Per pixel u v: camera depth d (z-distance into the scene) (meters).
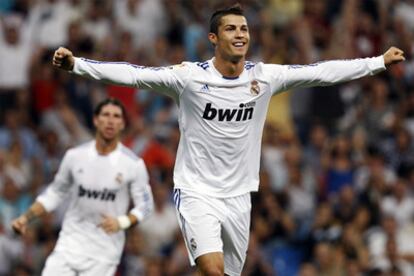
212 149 22.19
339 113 47.72
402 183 42.81
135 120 44.00
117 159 27.41
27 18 48.81
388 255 39.28
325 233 39.84
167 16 50.28
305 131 47.47
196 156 22.28
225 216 22.30
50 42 48.19
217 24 22.08
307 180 43.97
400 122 46.91
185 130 22.36
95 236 27.28
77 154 27.45
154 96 46.69
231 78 22.16
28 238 38.34
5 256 37.91
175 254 38.31
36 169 42.16
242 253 23.09
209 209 22.16
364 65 22.45
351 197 41.00
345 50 51.75
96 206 27.30
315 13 53.31
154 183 40.44
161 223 39.38
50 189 27.95
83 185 27.25
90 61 21.16
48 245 37.94
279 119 47.72
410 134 47.22
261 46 50.09
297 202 42.50
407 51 52.44
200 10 51.59
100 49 47.84
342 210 40.66
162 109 46.50
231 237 22.66
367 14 53.66
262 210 40.78
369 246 39.91
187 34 49.72
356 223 40.50
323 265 38.38
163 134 44.84
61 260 27.14
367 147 45.91
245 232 22.75
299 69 22.48
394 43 53.00
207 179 22.28
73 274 27.14
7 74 46.62
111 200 27.38
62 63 20.77
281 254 39.88
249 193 22.66
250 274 38.19
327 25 53.34
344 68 22.45
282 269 39.59
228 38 21.88
